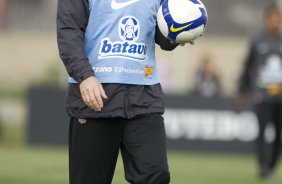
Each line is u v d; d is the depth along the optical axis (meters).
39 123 47.62
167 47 15.03
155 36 14.96
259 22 107.56
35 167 34.50
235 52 103.50
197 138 46.78
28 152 43.41
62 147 47.56
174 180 30.80
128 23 14.21
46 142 47.69
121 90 14.07
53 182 28.77
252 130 46.25
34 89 47.66
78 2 14.03
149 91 14.33
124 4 14.23
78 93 14.07
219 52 102.75
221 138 46.53
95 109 13.48
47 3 111.00
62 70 95.88
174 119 46.88
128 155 14.33
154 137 14.12
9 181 28.73
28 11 110.44
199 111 46.72
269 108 33.97
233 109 46.38
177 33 14.52
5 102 82.75
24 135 52.62
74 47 13.76
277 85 33.97
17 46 107.44
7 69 106.94
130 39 14.23
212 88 48.78
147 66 14.37
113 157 14.30
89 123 14.07
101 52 14.16
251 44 34.66
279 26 34.38
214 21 107.38
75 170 14.28
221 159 43.12
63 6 13.99
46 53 107.75
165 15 14.48
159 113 14.33
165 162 14.02
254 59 34.78
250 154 46.28
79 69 13.59
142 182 13.96
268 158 33.75
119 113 13.99
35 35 108.69
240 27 107.38
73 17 13.97
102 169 14.23
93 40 14.21
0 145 49.06
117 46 14.17
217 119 46.56
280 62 34.16
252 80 35.62
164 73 64.38
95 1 14.12
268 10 34.88
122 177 30.39
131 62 14.17
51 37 108.81
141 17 14.30
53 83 93.38
